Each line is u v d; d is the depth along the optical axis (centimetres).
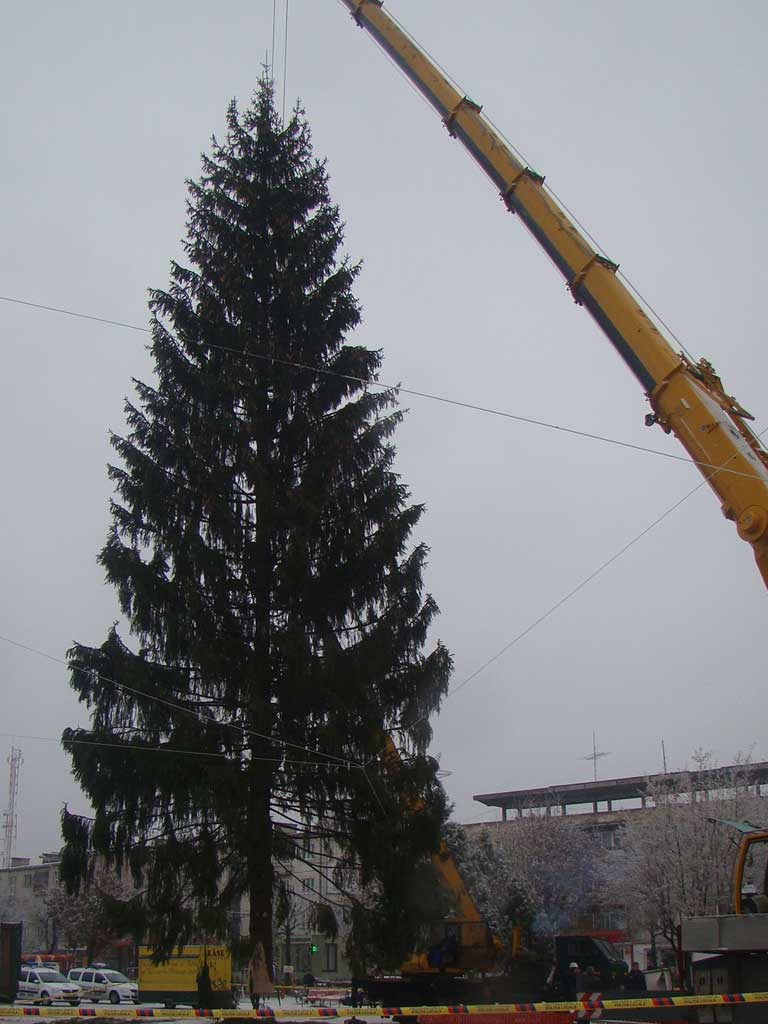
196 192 2386
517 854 5453
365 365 2272
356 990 2639
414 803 1975
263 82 2581
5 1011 1342
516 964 2572
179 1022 1388
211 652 1936
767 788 5141
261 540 2133
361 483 2189
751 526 1372
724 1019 1370
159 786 1858
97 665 1934
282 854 1983
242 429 2131
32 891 8206
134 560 1983
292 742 1995
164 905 1833
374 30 2231
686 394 1507
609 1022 1470
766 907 1489
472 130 1944
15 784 8669
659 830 4134
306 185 2469
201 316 2255
